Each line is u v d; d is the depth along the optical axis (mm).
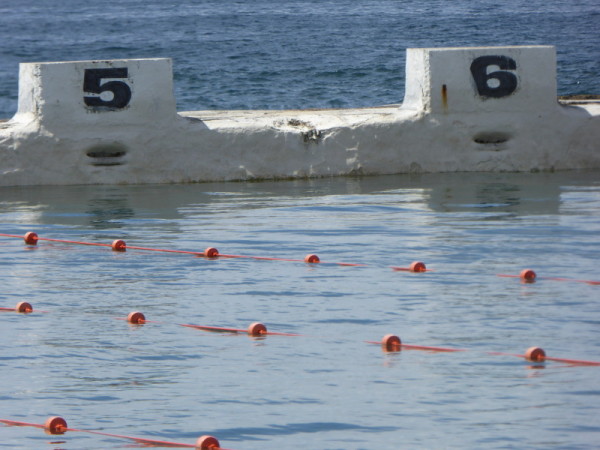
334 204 27703
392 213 26375
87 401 13492
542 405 13172
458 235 23656
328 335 16359
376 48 96500
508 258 21438
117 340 16125
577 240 23016
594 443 11992
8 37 116438
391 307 17953
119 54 97312
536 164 33406
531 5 164000
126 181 31234
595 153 33781
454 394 13609
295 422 12711
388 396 13562
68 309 17969
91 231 24469
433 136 32781
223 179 31828
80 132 30656
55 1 192375
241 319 17312
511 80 32875
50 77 30312
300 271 20609
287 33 114812
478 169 33250
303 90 68062
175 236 23859
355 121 32469
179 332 16562
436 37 112188
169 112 31234
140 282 19844
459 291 18969
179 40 108062
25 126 30484
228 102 63469
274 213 26531
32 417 12938
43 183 30766
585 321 16969
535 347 15133
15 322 17188
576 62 82625
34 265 21234
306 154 32188
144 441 12172
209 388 13930
